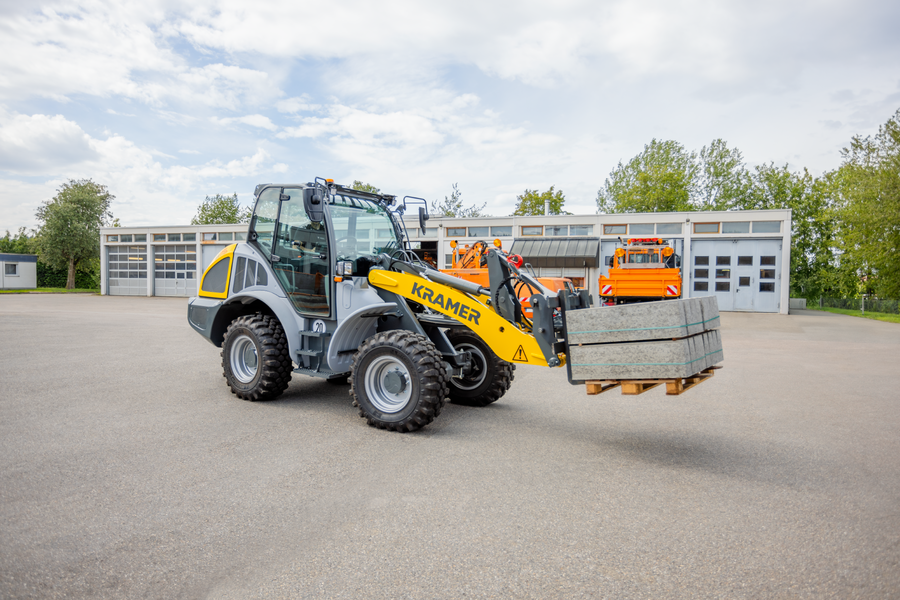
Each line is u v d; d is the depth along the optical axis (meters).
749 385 7.58
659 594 2.42
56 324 15.17
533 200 50.38
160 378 7.45
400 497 3.52
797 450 4.62
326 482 3.77
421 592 2.42
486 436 4.98
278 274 6.06
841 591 2.45
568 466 4.18
